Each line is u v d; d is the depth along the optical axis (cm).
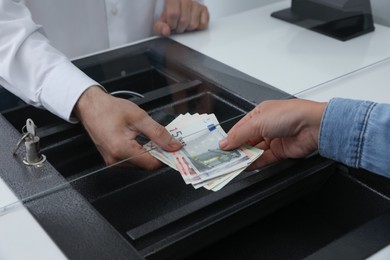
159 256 74
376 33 143
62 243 68
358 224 94
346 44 136
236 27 148
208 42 138
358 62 126
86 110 94
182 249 78
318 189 97
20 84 103
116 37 145
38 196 77
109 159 85
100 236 69
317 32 144
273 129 90
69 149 87
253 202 84
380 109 81
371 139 81
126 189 81
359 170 91
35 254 68
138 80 114
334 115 84
